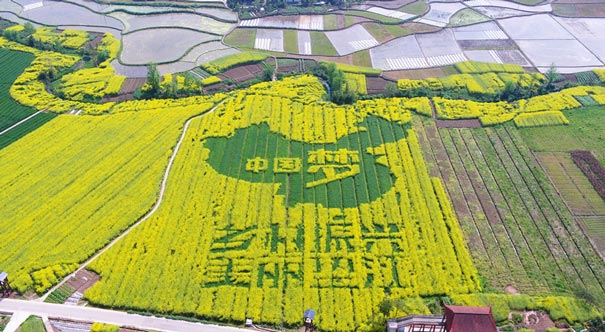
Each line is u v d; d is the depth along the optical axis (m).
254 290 76.31
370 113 118.50
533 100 124.50
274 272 79.12
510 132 113.44
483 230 88.12
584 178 100.19
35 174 98.12
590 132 113.25
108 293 75.50
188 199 92.31
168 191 94.19
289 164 101.75
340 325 71.56
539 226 89.06
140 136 108.88
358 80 133.25
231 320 72.81
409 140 109.25
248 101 121.88
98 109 118.81
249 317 72.81
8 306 74.25
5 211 89.56
